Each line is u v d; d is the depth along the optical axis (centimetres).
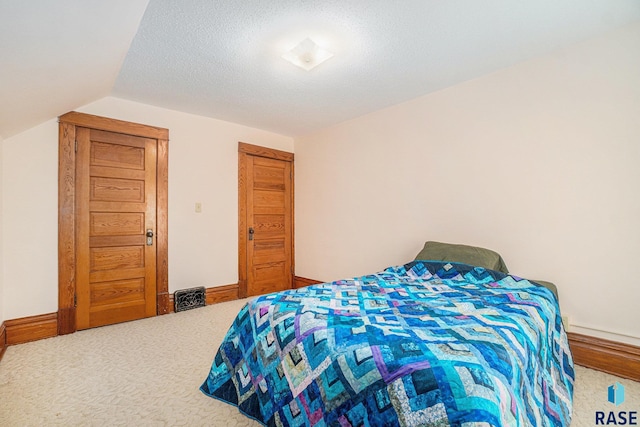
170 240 316
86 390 170
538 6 167
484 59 224
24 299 238
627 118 187
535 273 223
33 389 170
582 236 203
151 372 191
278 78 250
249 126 379
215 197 350
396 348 99
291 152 427
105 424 142
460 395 79
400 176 308
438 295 172
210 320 289
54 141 252
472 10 169
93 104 270
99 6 121
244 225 375
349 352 104
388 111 317
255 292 385
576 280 206
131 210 292
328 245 382
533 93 223
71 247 258
